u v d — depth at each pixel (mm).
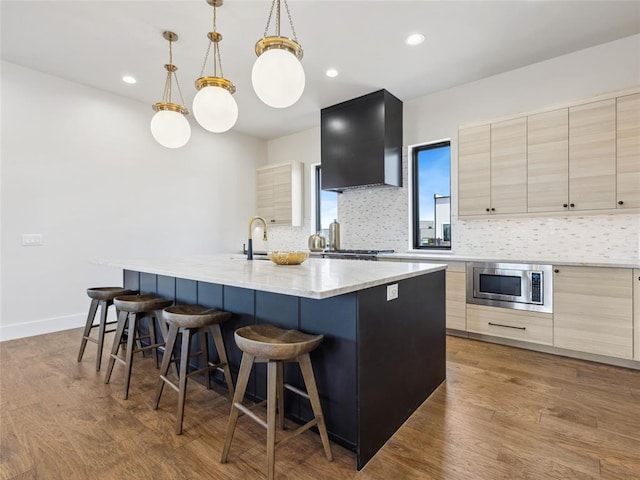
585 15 2613
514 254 3475
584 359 2717
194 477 1427
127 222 4246
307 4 2482
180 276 1925
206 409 1995
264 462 1525
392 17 2641
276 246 5832
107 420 1866
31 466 1484
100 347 2586
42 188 3570
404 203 4301
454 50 3119
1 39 2961
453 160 3881
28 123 3473
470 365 2635
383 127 3953
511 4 2490
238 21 2695
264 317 1967
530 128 3096
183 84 3859
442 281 2383
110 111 4086
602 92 3010
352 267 2230
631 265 2416
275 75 1887
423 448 1620
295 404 1843
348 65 3389
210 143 5227
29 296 3486
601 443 1635
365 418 1540
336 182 4379
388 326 1744
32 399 2107
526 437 1691
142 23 2727
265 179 5715
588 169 2805
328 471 1465
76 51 3156
